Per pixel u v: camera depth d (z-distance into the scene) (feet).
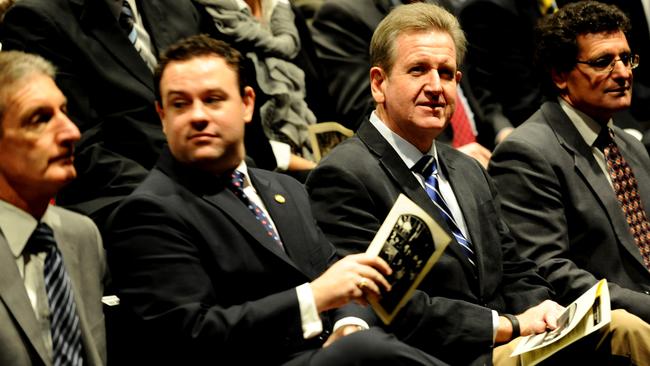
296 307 14.93
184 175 16.01
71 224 15.38
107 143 19.98
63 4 19.86
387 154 18.34
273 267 15.88
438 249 15.30
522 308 18.61
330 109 26.61
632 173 22.06
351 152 18.31
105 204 18.97
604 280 17.67
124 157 19.86
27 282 14.32
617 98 21.62
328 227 17.80
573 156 21.42
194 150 15.76
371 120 18.89
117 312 15.90
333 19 27.63
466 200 18.76
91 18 20.16
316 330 14.97
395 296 15.16
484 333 17.17
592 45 21.65
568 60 21.88
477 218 18.70
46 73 14.62
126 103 20.07
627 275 20.93
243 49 24.47
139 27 21.38
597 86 21.62
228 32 24.11
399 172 18.22
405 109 18.33
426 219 15.40
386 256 15.21
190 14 22.86
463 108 28.45
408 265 15.24
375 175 18.06
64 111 14.76
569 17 21.98
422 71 18.34
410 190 18.12
